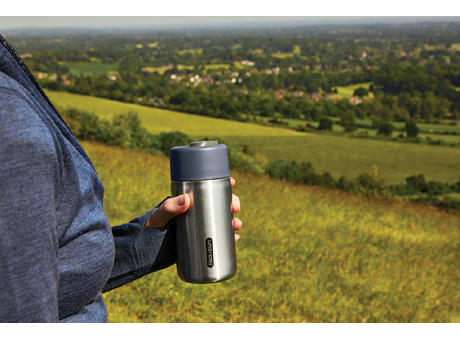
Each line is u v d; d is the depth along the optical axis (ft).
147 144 126.21
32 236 1.77
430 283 38.09
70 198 2.13
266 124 256.73
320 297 26.07
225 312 20.63
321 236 41.06
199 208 2.81
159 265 3.09
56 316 1.89
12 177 1.75
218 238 2.85
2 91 1.85
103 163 47.44
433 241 59.21
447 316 31.91
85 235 2.25
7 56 2.04
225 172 2.89
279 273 27.37
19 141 1.77
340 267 32.37
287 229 38.96
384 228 57.93
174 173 2.86
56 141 2.05
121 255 3.02
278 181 78.38
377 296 29.68
